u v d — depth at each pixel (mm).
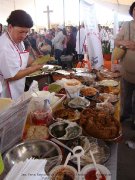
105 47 3988
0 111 982
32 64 2002
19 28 1652
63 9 8664
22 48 1955
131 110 3055
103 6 6449
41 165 839
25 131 1230
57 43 6258
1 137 992
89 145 1058
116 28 4070
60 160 946
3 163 909
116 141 1146
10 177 792
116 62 2869
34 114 1314
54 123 1252
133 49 2578
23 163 857
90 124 1182
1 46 1666
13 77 1753
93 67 2793
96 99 1646
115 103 1639
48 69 2404
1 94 1737
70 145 1073
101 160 980
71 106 1519
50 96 1534
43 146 1058
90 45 2836
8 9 7824
